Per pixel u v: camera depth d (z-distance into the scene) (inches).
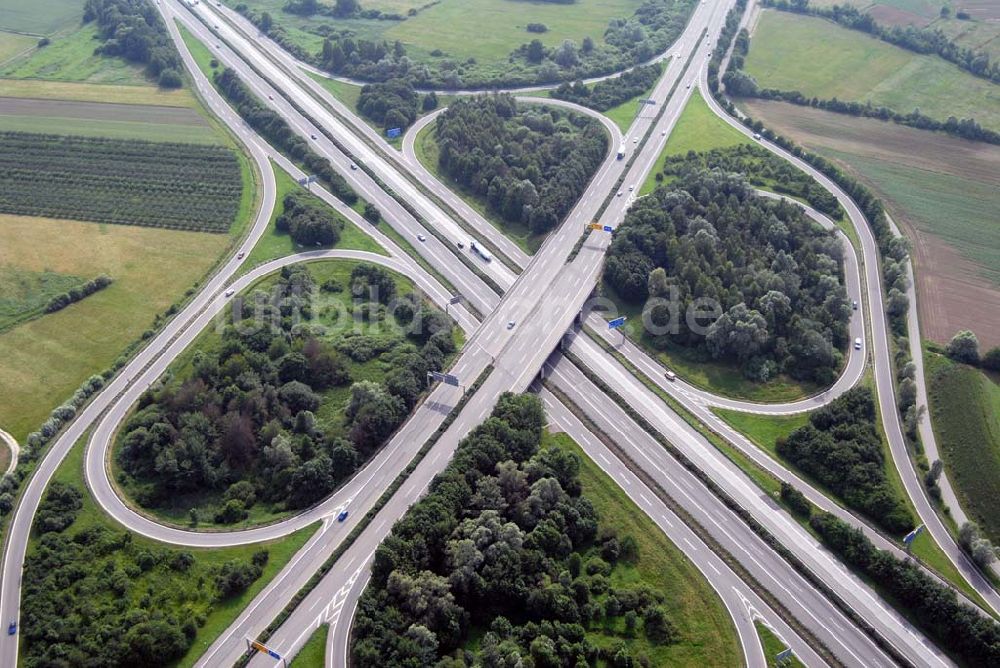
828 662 6747.1
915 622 7032.5
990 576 7357.3
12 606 6978.4
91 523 7726.4
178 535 7667.3
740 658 6761.8
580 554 7549.2
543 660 6422.2
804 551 7623.0
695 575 7406.5
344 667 6535.4
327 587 7165.4
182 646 6633.9
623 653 6594.5
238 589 7150.6
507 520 7564.0
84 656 6481.3
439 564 7180.1
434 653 6422.2
